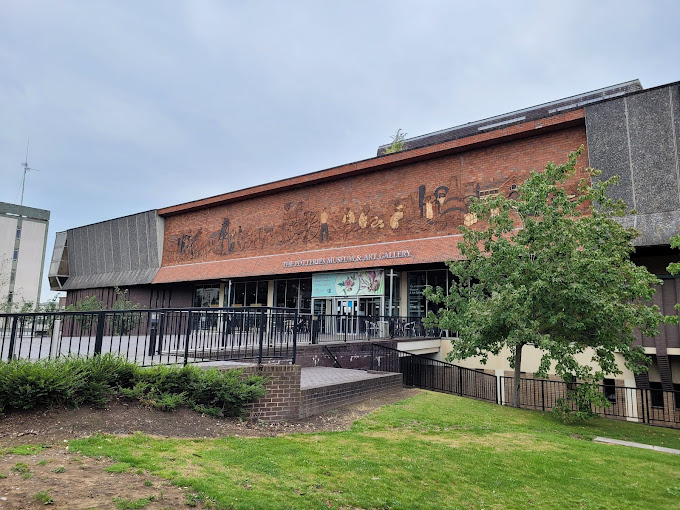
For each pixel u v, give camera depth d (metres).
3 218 68.31
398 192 25.91
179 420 7.45
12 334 7.34
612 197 18.33
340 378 12.20
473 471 6.97
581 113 19.67
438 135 37.53
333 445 7.52
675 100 17.41
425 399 12.70
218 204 35.69
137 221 40.91
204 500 4.57
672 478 7.55
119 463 5.24
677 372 17.17
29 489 4.28
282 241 31.12
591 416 12.84
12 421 6.17
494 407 13.34
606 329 12.55
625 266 12.90
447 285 24.78
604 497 6.42
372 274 25.89
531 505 5.89
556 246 13.09
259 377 8.72
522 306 12.41
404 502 5.47
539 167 21.19
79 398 6.98
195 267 36.47
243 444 6.85
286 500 4.96
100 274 44.44
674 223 16.81
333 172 28.27
